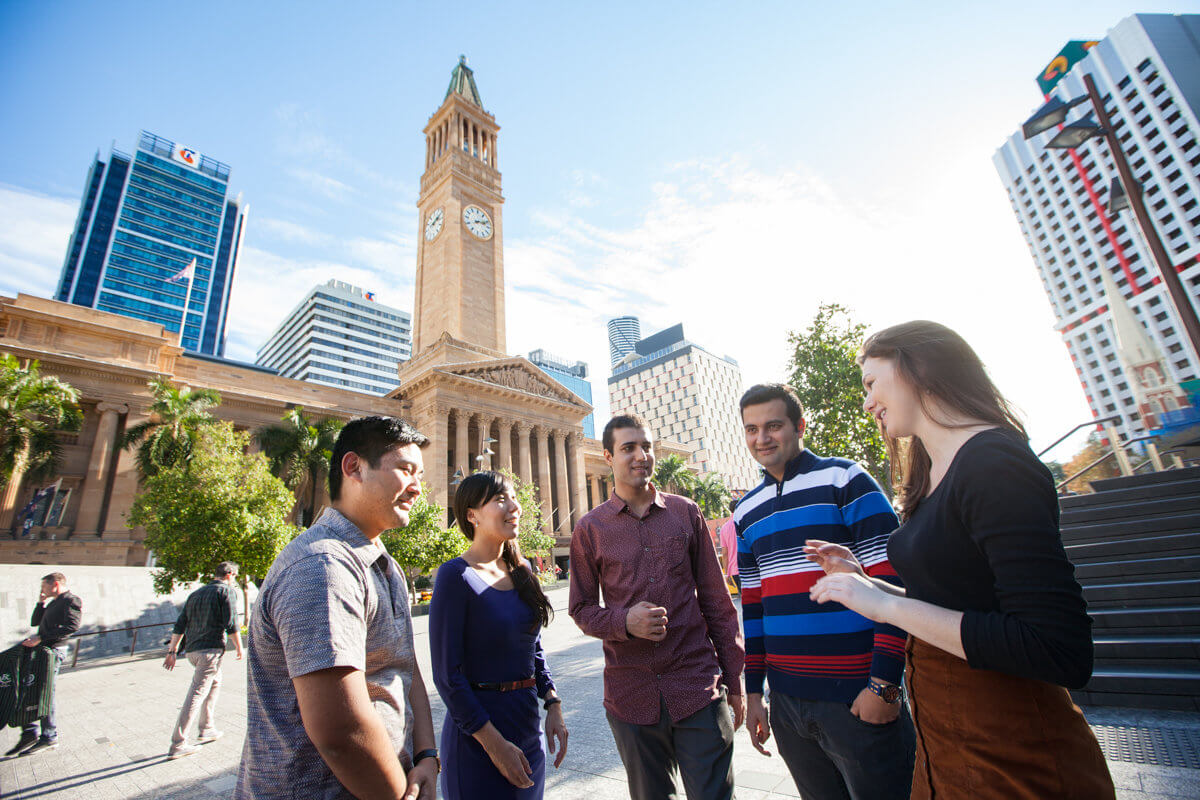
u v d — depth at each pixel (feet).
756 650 11.94
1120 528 25.50
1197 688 17.51
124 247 424.87
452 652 10.15
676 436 456.45
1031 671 5.09
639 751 10.62
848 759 9.31
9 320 106.73
